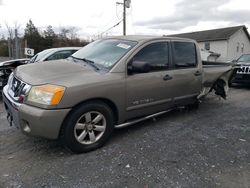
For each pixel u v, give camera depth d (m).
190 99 5.09
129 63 3.81
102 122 3.61
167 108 4.64
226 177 2.90
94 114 3.50
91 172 2.97
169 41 4.52
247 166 3.16
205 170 3.05
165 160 3.28
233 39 34.81
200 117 5.20
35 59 7.73
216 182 2.79
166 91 4.40
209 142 3.89
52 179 2.82
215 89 6.11
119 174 2.93
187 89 4.85
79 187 2.68
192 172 3.00
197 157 3.38
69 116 3.23
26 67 3.81
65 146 3.45
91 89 3.31
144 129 4.41
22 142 3.80
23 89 3.23
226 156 3.42
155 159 3.30
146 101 4.11
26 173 2.94
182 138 4.03
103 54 4.07
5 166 3.10
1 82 6.43
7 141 3.83
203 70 5.17
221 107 6.11
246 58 10.26
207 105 6.26
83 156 3.37
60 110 3.08
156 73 4.18
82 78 3.33
